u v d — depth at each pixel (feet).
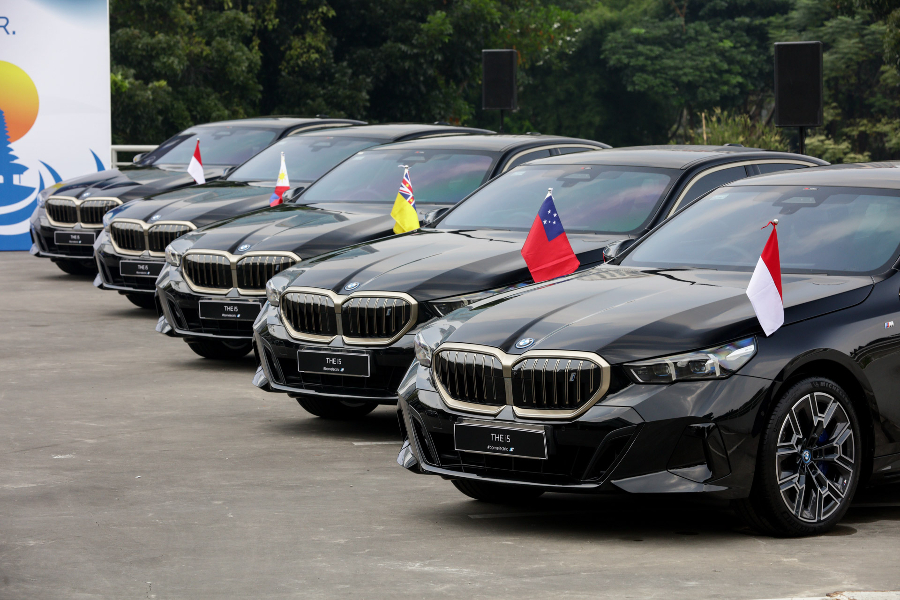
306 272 35.53
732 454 23.21
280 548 23.89
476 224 39.81
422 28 177.06
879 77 244.01
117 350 50.37
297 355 34.65
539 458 23.86
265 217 47.11
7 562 22.98
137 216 56.08
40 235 69.26
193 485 29.30
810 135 235.81
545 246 32.65
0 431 35.65
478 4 181.16
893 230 27.32
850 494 24.88
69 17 82.02
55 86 82.43
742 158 40.83
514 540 24.56
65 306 62.64
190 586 21.39
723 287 25.89
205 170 68.13
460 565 22.65
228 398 40.83
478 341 25.05
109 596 20.85
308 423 37.09
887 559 22.65
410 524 25.86
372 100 185.37
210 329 44.78
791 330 24.16
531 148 49.75
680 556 23.11
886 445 25.54
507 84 86.74
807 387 24.02
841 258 27.04
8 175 83.41
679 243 29.73
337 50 185.37
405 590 21.04
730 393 23.20
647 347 23.45
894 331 25.44
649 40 294.46
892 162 32.01
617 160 41.16
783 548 23.58
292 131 71.82
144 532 25.09
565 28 212.02
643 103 303.68
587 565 22.57
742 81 282.56
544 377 23.97
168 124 165.37
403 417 26.86
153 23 166.81
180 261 45.21
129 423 36.83
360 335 33.83
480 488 27.48
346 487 29.22
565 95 304.30
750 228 29.17
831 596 19.94
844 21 244.83
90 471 30.76
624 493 23.24
